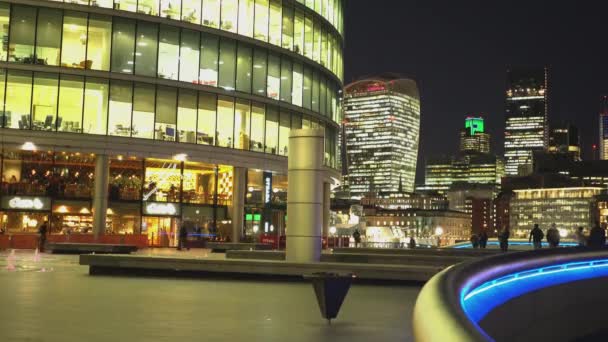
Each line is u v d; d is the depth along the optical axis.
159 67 55.16
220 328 12.34
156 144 54.81
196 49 56.78
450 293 6.41
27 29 51.88
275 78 61.53
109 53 53.59
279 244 60.00
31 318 13.21
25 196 53.78
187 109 56.38
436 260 28.88
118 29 53.97
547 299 18.33
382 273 23.59
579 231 44.72
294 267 24.31
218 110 57.88
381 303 17.45
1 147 50.84
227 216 61.16
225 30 58.03
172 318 13.59
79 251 44.09
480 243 52.81
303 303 16.92
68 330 11.69
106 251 43.56
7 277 24.19
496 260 14.44
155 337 11.10
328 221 69.12
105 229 53.94
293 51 63.03
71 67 52.56
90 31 53.28
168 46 55.62
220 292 19.77
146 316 13.82
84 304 15.86
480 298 13.27
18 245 49.50
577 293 19.62
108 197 55.81
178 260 25.61
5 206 53.09
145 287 20.97
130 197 56.88
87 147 52.75
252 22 59.78
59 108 52.34
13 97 51.38
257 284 23.02
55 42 52.41
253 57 59.91
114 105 53.69
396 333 12.12
